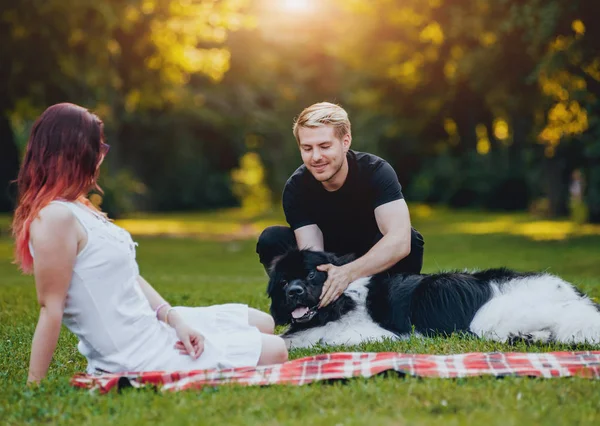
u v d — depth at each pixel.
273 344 4.13
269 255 5.92
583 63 15.68
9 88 19.75
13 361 4.89
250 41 37.47
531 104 19.95
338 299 5.34
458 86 24.55
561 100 18.28
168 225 33.38
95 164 3.86
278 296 5.39
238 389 3.67
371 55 24.81
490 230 26.78
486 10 18.39
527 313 5.10
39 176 3.75
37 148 3.75
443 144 31.16
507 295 5.26
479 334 5.21
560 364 3.98
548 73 15.68
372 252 5.21
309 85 42.41
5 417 3.39
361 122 41.16
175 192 47.53
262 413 3.31
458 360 4.05
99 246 3.78
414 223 32.25
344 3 25.53
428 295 5.39
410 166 43.28
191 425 3.14
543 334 5.05
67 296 3.79
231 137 45.09
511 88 19.55
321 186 5.52
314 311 5.25
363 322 5.35
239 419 3.20
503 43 18.45
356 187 5.44
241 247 22.03
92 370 3.95
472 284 5.39
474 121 28.70
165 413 3.33
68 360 4.91
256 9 35.75
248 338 4.08
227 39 36.56
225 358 3.97
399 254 5.23
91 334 3.83
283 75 41.78
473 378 3.75
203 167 48.16
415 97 26.25
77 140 3.76
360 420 3.10
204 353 3.95
